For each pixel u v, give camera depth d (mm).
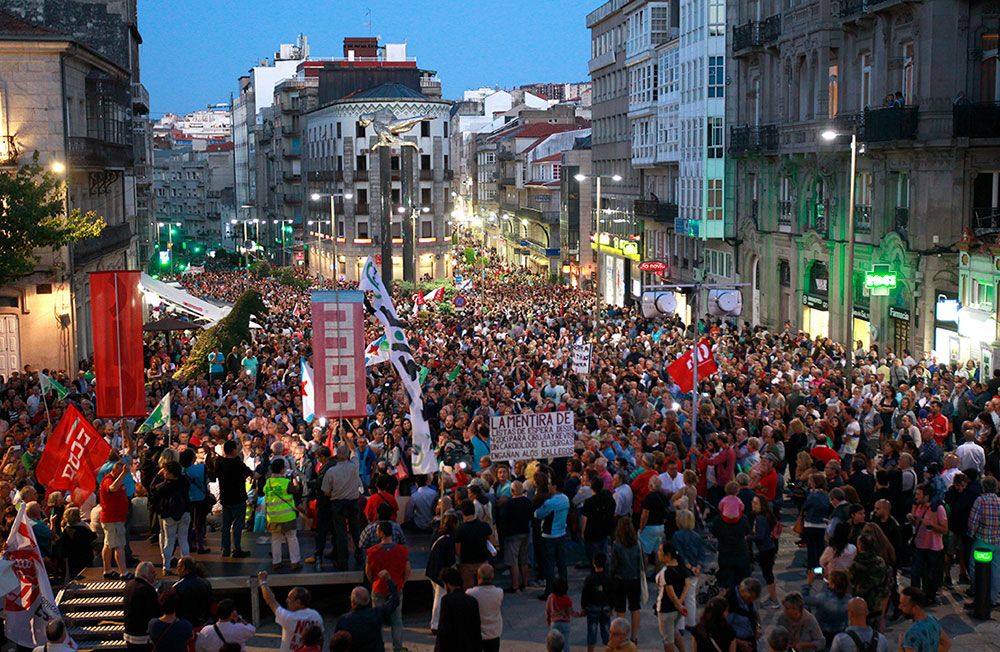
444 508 16797
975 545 15922
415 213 97125
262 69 152750
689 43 58156
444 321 47062
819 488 17000
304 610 12766
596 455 18766
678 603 13781
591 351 33906
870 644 11352
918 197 36000
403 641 16109
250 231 157000
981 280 31859
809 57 44688
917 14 35750
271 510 17203
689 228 57812
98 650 15336
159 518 17453
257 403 27156
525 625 16188
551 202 94688
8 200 33312
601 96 82188
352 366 19656
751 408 24016
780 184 49250
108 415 20250
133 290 20109
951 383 27234
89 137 42094
